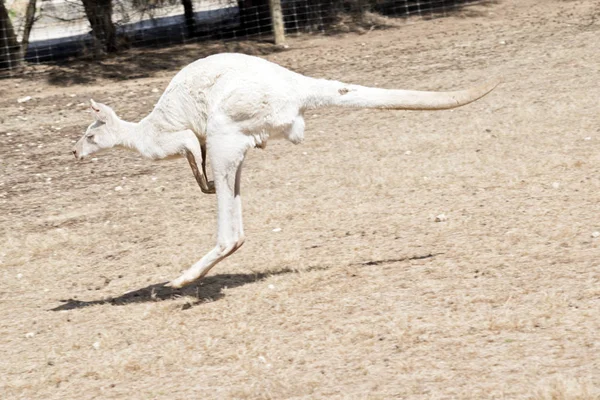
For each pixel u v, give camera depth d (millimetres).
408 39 25703
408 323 6809
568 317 6465
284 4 30109
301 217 10672
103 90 22719
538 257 8008
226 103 7578
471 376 5707
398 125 15383
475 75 19078
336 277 8258
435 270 8039
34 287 9445
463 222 9469
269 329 7168
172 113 7891
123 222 11695
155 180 13992
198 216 11555
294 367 6289
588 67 18047
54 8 29141
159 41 29812
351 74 21453
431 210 10172
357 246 9188
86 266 10016
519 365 5773
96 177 14695
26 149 17406
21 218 12539
